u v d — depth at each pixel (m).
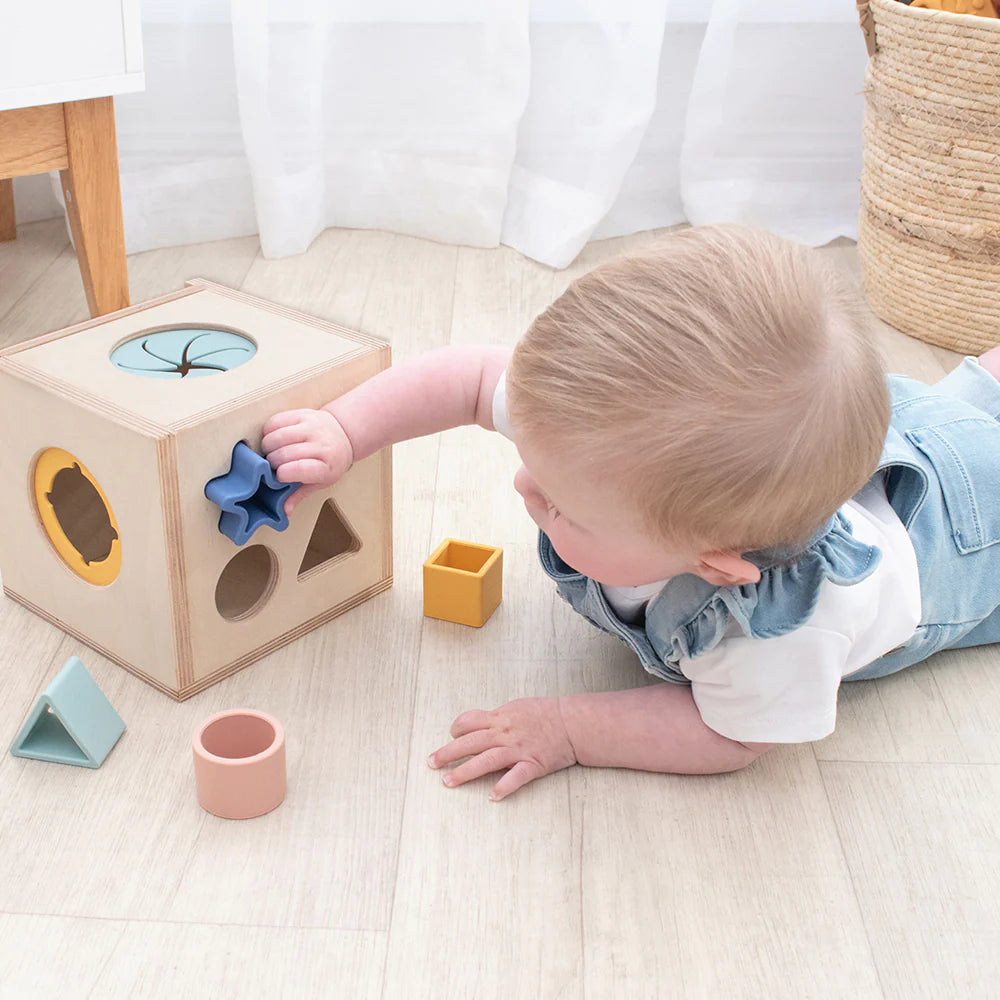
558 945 0.76
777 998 0.73
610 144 1.84
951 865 0.84
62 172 1.43
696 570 0.78
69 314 1.58
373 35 1.81
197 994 0.71
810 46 1.93
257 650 0.99
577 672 1.01
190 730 0.91
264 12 1.65
